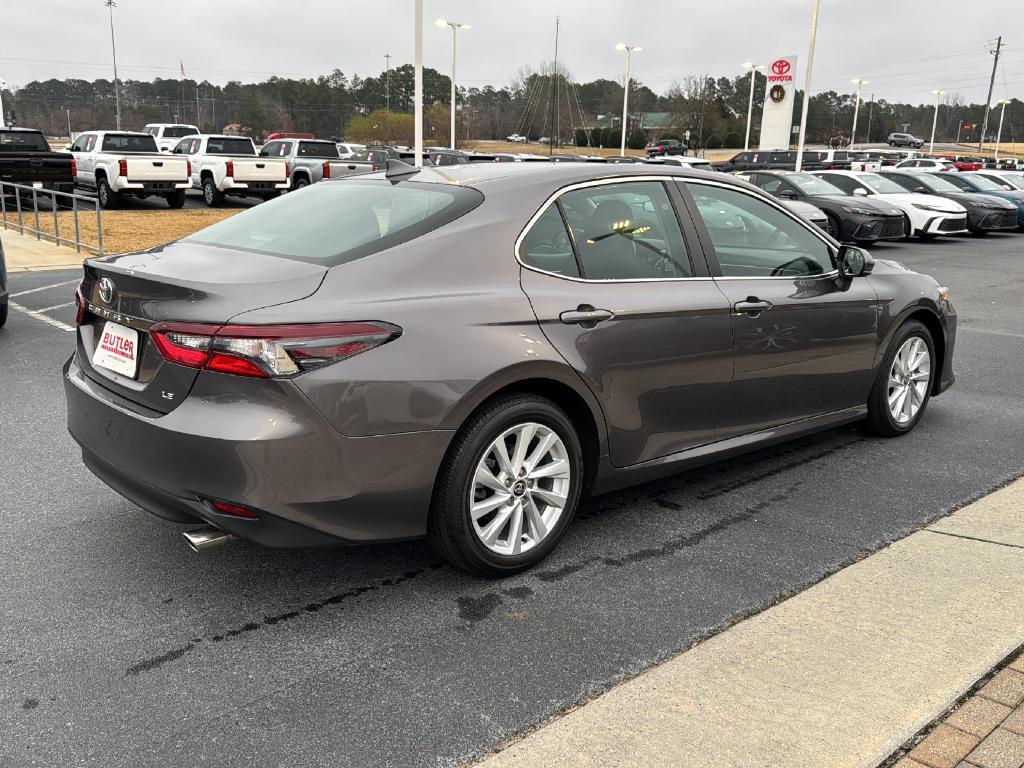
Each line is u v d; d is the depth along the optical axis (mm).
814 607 3080
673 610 3129
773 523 3908
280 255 3186
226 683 2660
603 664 2781
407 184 3676
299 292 2859
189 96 135750
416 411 2914
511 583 3328
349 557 3535
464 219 3273
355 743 2383
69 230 16609
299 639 2916
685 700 2541
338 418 2787
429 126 77438
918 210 18953
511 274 3268
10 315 8562
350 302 2881
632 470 3715
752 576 3396
